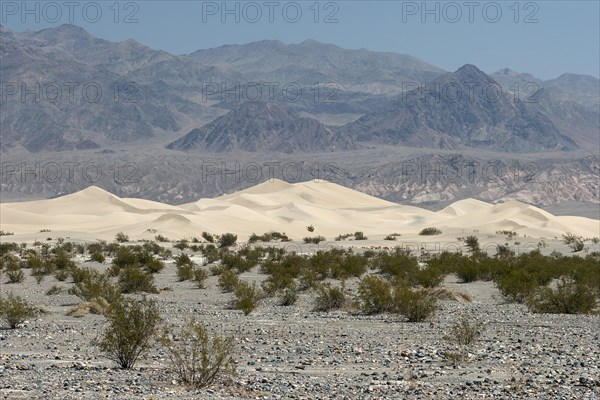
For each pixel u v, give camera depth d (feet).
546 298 201.46
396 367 113.91
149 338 130.41
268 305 218.38
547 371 107.76
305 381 101.71
